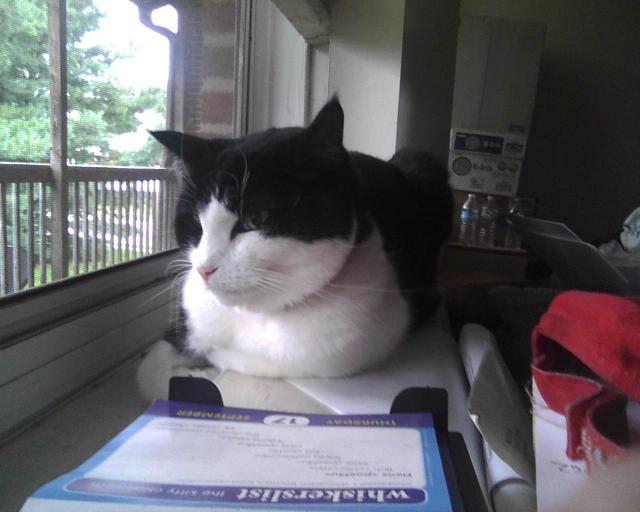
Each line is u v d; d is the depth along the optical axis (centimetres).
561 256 116
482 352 77
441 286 131
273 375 76
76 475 39
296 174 75
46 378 63
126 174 88
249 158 75
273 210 73
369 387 74
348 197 79
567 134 208
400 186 118
